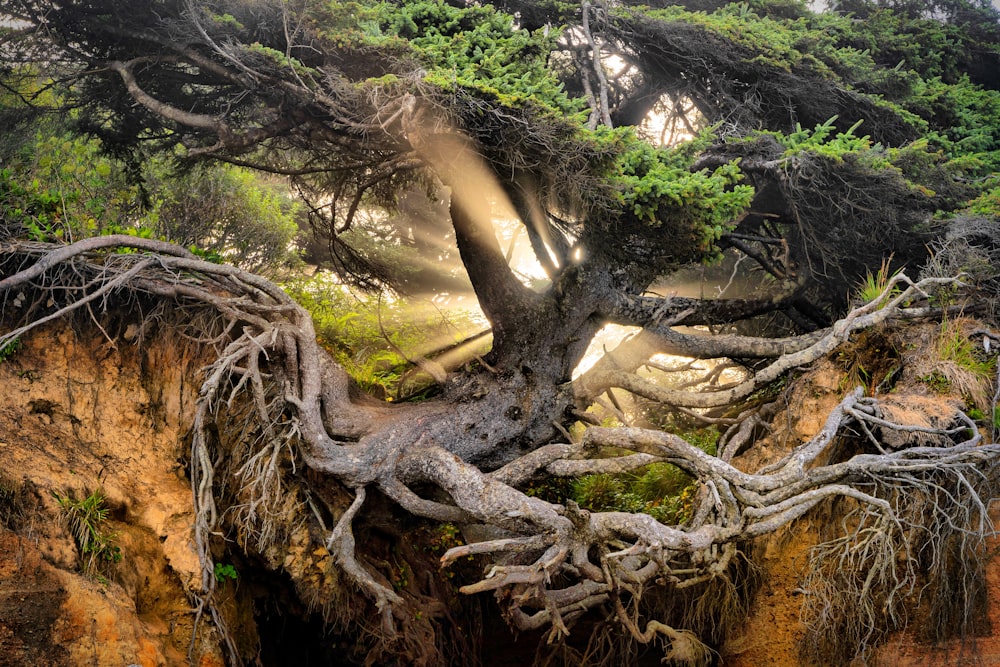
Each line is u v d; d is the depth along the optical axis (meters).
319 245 24.94
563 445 13.81
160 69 16.08
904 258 17.78
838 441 15.10
